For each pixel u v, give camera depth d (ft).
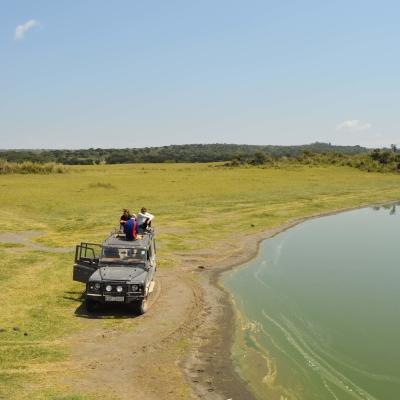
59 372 33.01
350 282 62.28
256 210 127.95
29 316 43.86
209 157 625.82
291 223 112.16
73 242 81.15
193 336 41.78
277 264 71.77
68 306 47.32
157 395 30.81
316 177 242.78
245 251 79.61
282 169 295.48
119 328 42.24
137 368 34.68
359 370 36.91
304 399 31.83
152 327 42.98
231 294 55.67
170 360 36.52
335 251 81.92
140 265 47.91
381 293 57.52
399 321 48.08
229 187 184.65
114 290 44.19
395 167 295.07
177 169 311.47
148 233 54.19
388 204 155.53
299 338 43.01
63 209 120.26
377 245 87.97
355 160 318.45
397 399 32.48
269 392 32.45
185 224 103.30
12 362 33.96
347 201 155.63
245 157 359.25
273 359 38.04
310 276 65.05
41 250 74.23
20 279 56.54
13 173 248.11
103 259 48.01
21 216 108.88
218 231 96.73
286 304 52.70
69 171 268.00
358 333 44.68
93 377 32.68
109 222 101.91
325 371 36.42
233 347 39.99
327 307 51.98
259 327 45.27
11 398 28.73
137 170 298.35
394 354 40.16
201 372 34.83
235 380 33.88
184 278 61.62
